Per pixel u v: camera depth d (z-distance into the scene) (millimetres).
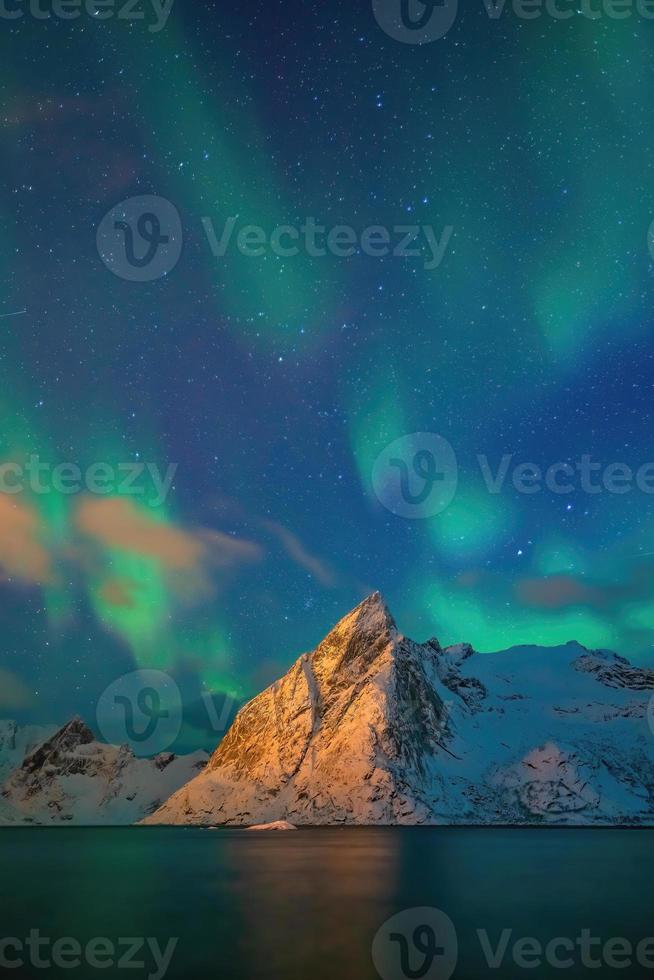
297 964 47750
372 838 171000
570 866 103312
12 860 129875
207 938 55750
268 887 83500
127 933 57938
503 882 86188
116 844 175000
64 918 65000
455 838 169875
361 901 72438
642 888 80625
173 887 85250
